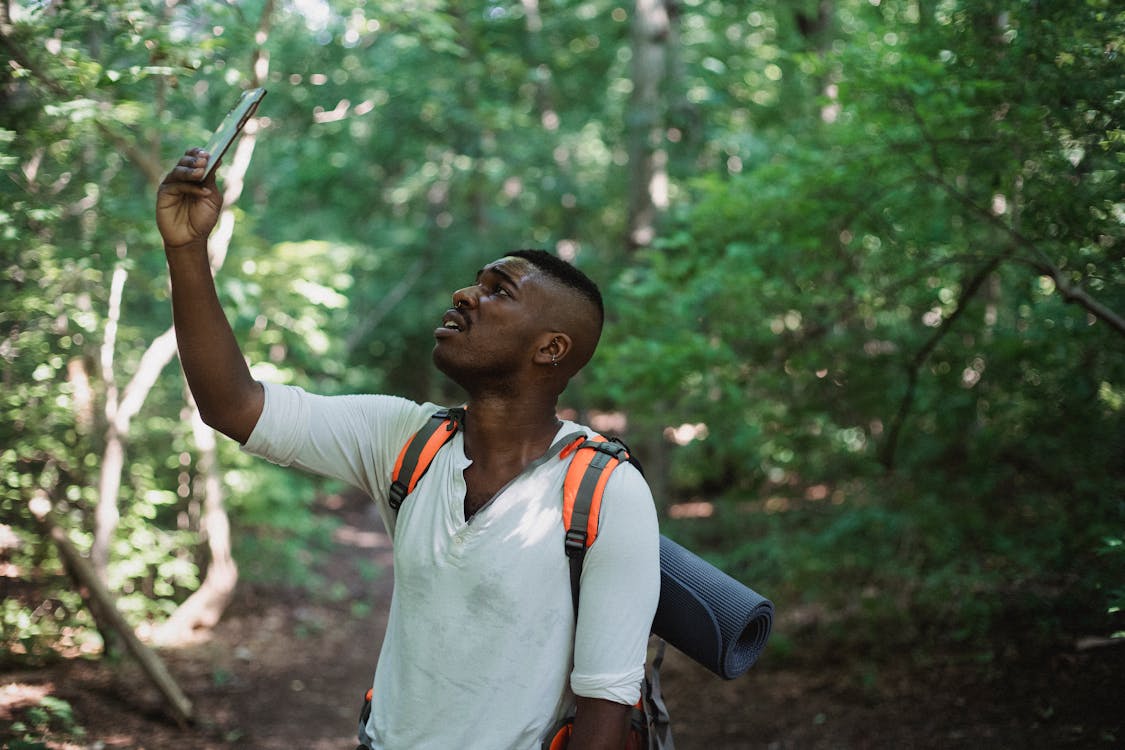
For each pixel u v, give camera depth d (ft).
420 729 5.29
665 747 5.80
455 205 54.44
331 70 27.20
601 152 54.80
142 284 22.33
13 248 15.15
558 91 47.09
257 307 25.49
